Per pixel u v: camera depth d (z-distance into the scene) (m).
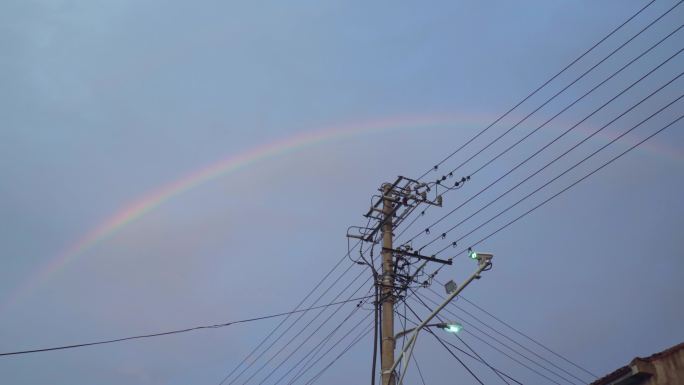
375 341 21.28
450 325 18.53
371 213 23.66
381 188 23.95
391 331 21.02
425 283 22.27
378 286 21.91
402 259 22.44
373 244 23.20
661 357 16.36
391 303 21.61
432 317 18.27
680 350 16.06
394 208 23.28
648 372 16.28
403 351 18.58
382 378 19.91
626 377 16.62
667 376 16.05
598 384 17.31
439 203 22.61
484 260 17.58
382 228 23.19
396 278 22.16
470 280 17.61
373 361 20.97
